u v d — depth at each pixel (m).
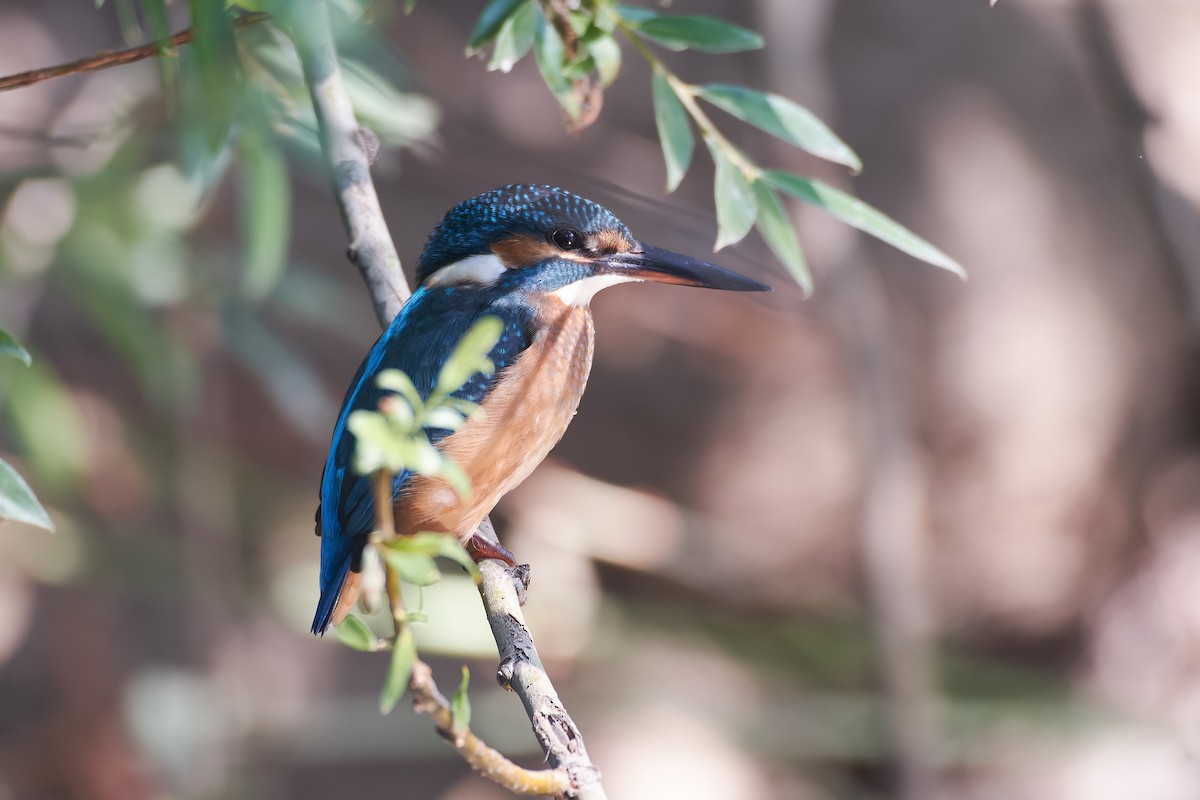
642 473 12.17
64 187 8.32
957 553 12.41
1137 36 12.65
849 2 11.93
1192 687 12.46
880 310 10.18
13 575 11.57
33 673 11.36
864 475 9.97
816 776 12.51
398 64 6.38
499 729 11.59
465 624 9.99
